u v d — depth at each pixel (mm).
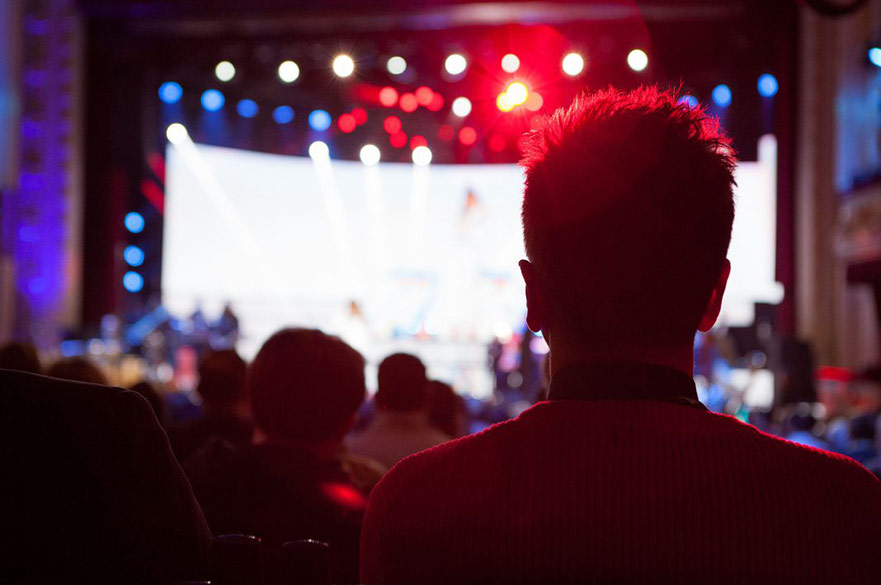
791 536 766
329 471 1620
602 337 835
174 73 12930
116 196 12047
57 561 824
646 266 819
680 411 812
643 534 770
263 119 13914
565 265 839
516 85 8695
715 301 893
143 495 845
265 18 11266
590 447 799
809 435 8133
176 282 13367
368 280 14039
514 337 11430
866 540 790
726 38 11273
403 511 836
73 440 831
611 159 834
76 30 11719
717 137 875
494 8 10766
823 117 10945
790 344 9266
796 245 11016
